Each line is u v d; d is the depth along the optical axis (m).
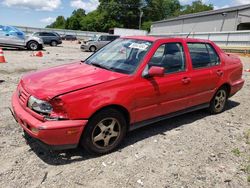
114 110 3.79
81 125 3.44
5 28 19.19
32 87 3.64
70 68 4.37
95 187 3.16
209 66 5.38
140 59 4.22
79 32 60.28
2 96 6.30
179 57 4.75
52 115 3.31
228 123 5.47
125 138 4.45
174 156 3.97
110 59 4.55
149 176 3.44
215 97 5.75
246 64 18.61
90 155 3.82
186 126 5.14
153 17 100.88
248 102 7.23
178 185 3.30
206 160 3.92
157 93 4.28
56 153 3.81
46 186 3.12
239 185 3.39
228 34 32.06
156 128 4.95
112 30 51.47
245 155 4.14
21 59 13.87
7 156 3.66
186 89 4.81
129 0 94.75
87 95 3.48
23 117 3.48
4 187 3.05
